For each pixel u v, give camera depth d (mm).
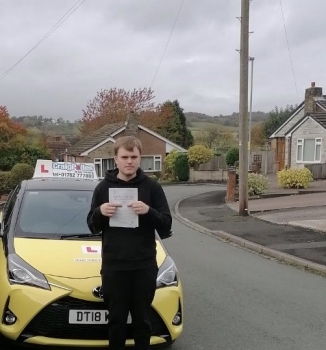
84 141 45688
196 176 42625
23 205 5656
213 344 5137
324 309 6469
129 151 3900
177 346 5043
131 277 3916
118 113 56656
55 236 5176
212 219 16109
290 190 23531
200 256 10133
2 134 32312
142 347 4051
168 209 4043
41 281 4316
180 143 60031
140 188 3949
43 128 67250
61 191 5996
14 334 4234
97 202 3969
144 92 57719
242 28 15766
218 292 7230
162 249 5129
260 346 5125
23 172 23469
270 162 42469
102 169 42281
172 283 4633
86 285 4273
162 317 4441
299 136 34844
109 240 3891
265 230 13031
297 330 5645
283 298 6965
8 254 4734
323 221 13867
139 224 3896
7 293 4332
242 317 6066
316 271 8734
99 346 4238
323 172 30703
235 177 22219
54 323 4223
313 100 40094
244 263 9438
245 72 15859
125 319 3975
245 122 15969
